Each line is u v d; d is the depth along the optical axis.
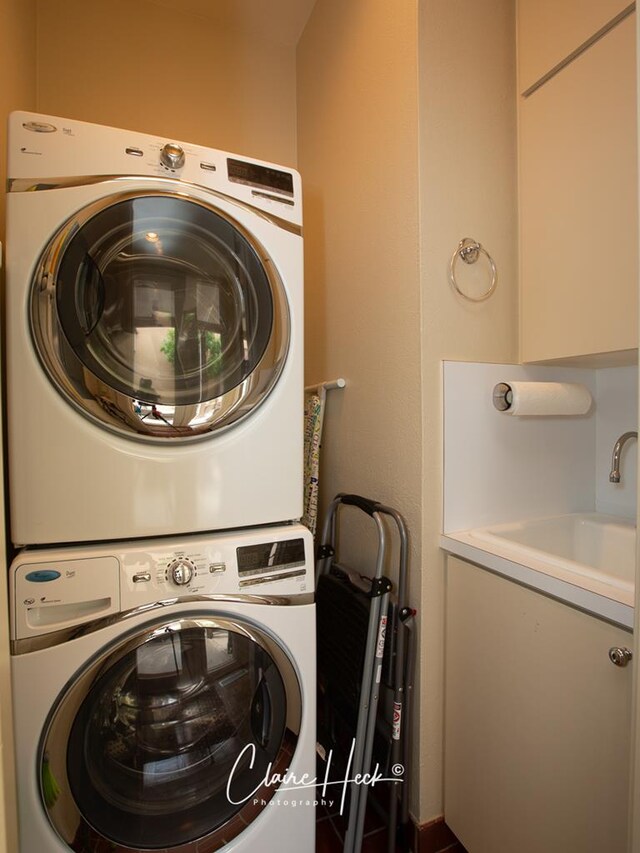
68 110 1.65
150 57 1.76
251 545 0.93
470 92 1.20
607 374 1.42
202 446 0.93
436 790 1.15
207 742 0.90
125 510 0.86
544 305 1.21
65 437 0.82
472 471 1.22
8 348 0.79
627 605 0.72
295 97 2.00
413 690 1.15
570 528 1.35
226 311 0.97
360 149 1.40
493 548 1.04
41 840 0.76
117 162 0.87
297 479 1.03
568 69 1.12
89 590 0.80
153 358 0.90
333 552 1.44
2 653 0.72
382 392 1.30
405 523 1.19
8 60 1.23
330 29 1.62
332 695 1.28
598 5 1.04
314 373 1.77
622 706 0.74
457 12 1.18
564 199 1.14
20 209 0.80
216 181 0.95
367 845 1.17
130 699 0.84
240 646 0.91
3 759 0.71
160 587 0.84
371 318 1.35
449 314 1.18
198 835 0.87
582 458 1.43
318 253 1.73
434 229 1.15
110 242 0.86
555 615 0.86
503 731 0.98
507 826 0.96
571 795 0.82
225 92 1.88
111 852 0.81
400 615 1.13
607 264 1.05
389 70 1.24
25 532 0.80
